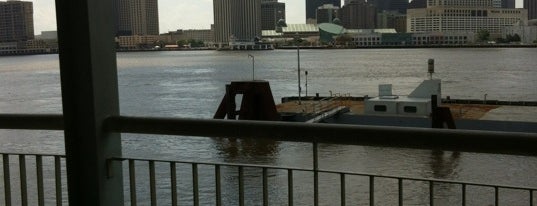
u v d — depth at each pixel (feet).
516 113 150.30
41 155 12.12
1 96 276.00
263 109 128.47
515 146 8.34
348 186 38.75
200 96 248.32
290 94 263.08
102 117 10.76
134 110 204.64
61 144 72.28
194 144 81.00
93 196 10.78
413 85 301.84
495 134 8.48
